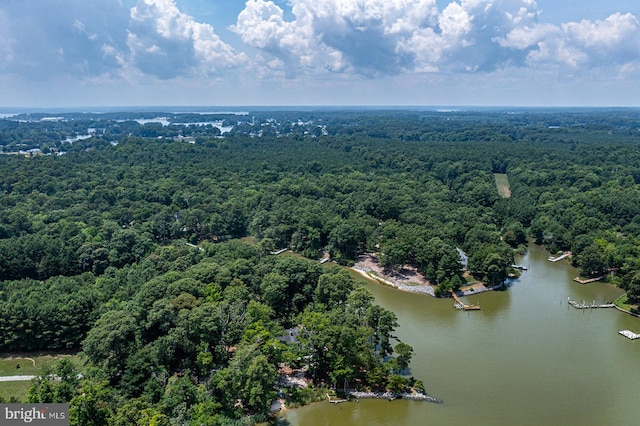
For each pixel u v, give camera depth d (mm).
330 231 195500
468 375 106375
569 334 128000
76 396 77312
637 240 179375
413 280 165750
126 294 123188
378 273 175625
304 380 102000
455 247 172250
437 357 114312
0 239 170000
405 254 169125
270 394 88750
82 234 174500
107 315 101250
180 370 99062
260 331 101938
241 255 152250
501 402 96438
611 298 153625
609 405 95938
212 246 161500
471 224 197625
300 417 91062
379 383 100750
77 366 103438
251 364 89250
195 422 79000
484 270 162875
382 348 106625
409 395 97375
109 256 161750
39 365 105750
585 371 108812
